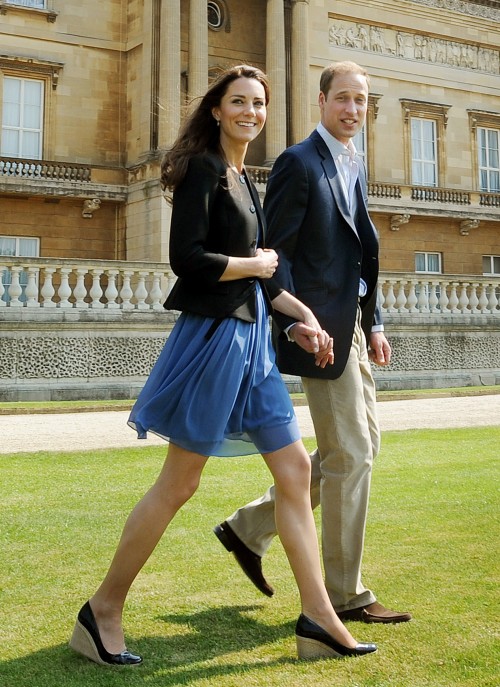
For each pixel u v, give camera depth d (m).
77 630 3.63
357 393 4.23
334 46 36.28
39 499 7.14
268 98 3.91
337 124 4.46
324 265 4.28
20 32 31.25
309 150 4.38
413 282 25.08
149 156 30.50
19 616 4.15
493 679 3.26
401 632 3.87
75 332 20.14
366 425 4.23
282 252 4.22
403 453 10.14
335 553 4.13
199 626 4.00
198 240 3.62
